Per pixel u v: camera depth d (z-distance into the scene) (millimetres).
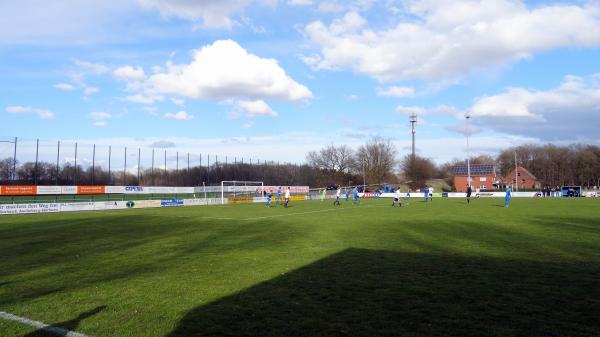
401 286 8141
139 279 9156
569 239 14758
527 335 5531
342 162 101750
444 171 135000
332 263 10641
